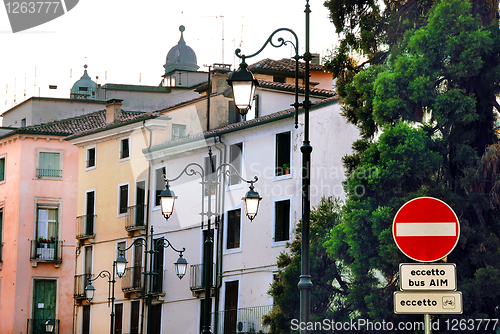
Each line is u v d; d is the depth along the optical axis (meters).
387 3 31.02
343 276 32.59
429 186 27.30
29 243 64.75
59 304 64.56
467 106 26.45
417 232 12.00
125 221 55.72
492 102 27.31
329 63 32.53
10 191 66.19
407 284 11.84
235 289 46.31
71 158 66.25
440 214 12.01
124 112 69.88
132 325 54.12
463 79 27.02
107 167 58.00
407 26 29.56
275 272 43.84
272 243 44.31
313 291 31.25
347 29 31.94
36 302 64.38
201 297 48.88
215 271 47.44
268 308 43.09
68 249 65.44
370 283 28.05
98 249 58.41
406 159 27.02
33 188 65.38
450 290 11.78
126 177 56.06
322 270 31.84
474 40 26.34
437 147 27.64
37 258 64.44
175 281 51.03
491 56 26.92
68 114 74.81
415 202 12.05
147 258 53.50
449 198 26.47
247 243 45.81
